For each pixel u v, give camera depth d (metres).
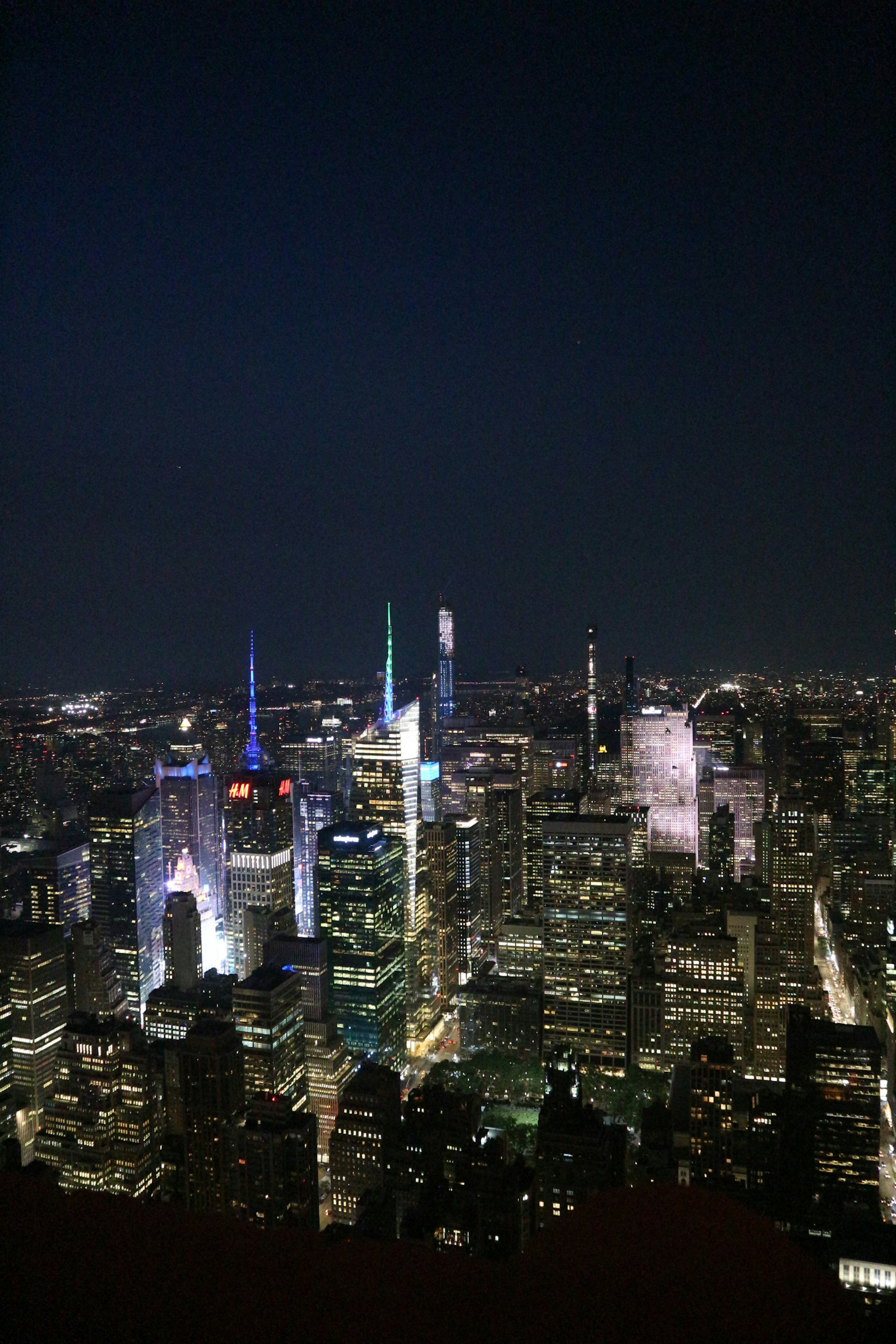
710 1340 4.29
